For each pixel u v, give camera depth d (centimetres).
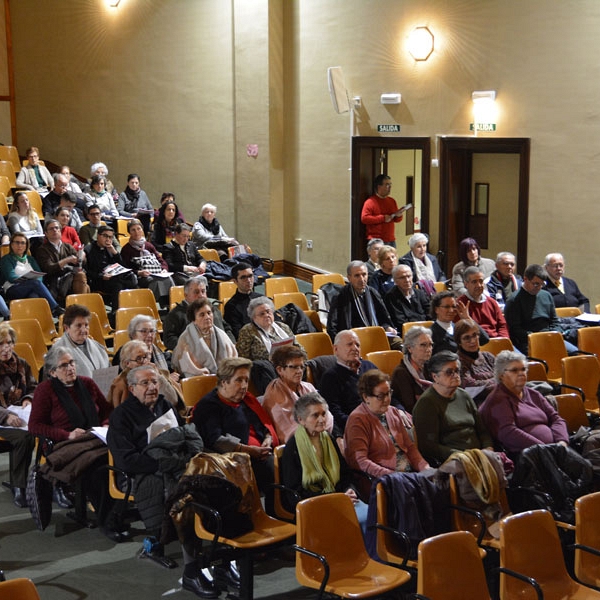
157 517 492
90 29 1504
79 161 1552
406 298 839
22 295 918
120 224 1235
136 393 515
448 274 1138
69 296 853
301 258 1312
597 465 525
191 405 595
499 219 1118
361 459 513
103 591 477
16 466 564
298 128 1286
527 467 507
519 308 825
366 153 1212
